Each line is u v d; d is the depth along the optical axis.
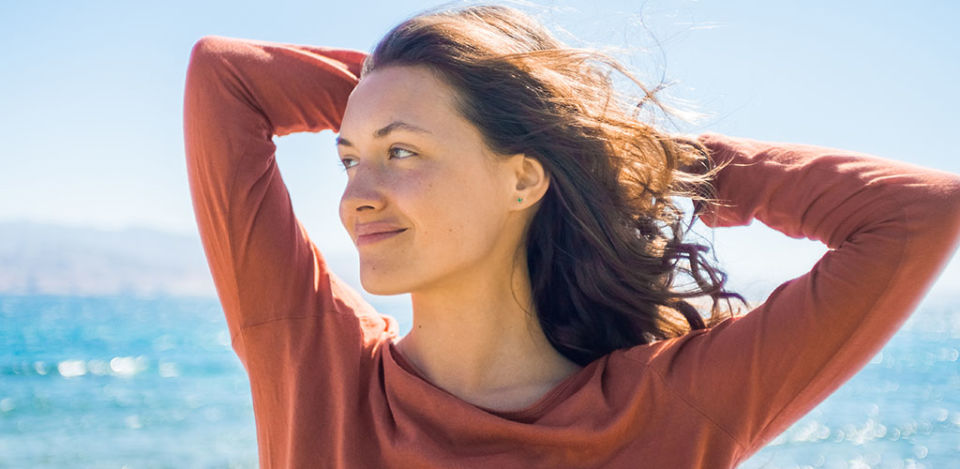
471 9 1.67
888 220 1.47
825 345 1.47
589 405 1.51
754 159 1.75
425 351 1.59
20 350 32.38
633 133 1.70
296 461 1.54
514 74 1.57
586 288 1.71
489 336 1.59
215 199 1.69
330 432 1.56
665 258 1.75
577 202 1.67
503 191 1.58
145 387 23.78
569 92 1.64
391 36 1.59
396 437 1.50
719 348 1.52
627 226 1.73
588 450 1.47
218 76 1.76
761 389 1.49
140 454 15.47
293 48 1.92
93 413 19.69
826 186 1.59
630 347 1.72
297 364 1.63
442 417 1.50
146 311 61.91
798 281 1.53
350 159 1.60
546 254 1.69
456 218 1.50
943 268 1.48
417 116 1.49
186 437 17.08
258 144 1.74
